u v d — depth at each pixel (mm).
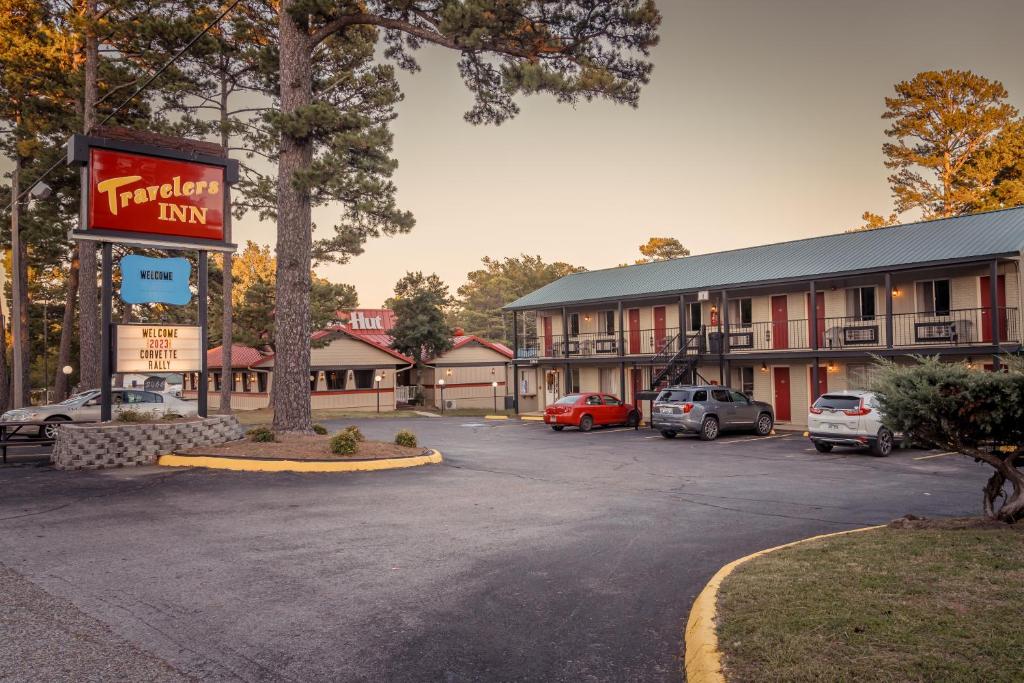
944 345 23062
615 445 21734
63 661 4984
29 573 7090
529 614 6094
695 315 32156
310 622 5852
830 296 27766
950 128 45812
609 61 17047
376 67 31703
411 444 17406
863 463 17141
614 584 6965
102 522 9484
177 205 17141
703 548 8438
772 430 25391
